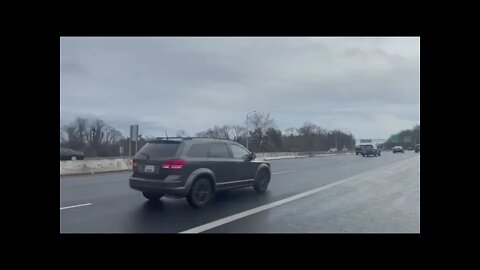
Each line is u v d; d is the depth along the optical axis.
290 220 7.28
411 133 128.25
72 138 59.09
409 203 9.38
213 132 80.19
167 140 8.81
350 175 17.81
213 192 9.10
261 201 9.62
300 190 11.95
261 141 80.38
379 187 12.80
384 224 6.98
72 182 14.84
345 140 116.19
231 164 9.75
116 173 20.53
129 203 9.22
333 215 7.80
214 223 6.98
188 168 8.45
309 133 105.62
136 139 24.50
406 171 20.08
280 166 25.88
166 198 10.06
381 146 130.75
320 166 25.59
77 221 7.10
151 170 8.55
